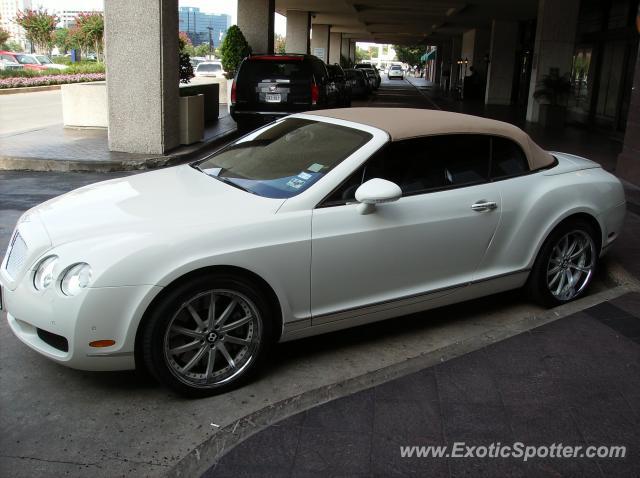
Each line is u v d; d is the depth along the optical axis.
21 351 3.99
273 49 24.17
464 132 4.32
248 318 3.52
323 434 2.96
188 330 3.36
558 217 4.54
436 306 4.26
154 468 2.91
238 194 3.81
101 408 3.38
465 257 4.23
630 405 3.23
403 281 4.02
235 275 3.40
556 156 5.14
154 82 10.78
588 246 4.82
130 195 3.91
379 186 3.64
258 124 14.41
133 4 10.50
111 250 3.19
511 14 29.62
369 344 4.26
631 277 5.11
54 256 3.26
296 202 3.64
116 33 10.62
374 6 30.44
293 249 3.54
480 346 3.87
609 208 4.88
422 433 2.98
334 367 3.92
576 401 3.25
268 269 3.47
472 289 4.34
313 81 13.76
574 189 4.66
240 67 13.93
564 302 4.79
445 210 4.06
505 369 3.57
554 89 19.39
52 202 4.01
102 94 13.65
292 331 3.70
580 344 3.89
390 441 2.91
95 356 3.20
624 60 17.25
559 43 19.97
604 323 4.21
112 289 3.13
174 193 3.90
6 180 9.09
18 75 30.48
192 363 3.40
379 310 3.98
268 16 23.05
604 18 19.55
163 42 10.76
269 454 2.82
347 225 3.71
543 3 19.78
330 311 3.78
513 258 4.47
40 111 18.36
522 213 4.43
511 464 2.76
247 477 2.67
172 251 3.24
